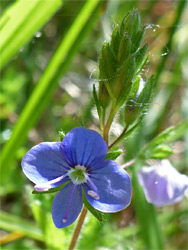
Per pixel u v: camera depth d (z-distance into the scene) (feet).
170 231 0.24
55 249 0.19
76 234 0.16
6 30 0.20
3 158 0.21
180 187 0.16
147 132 0.26
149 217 0.21
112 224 0.23
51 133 0.27
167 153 0.17
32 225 0.21
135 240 0.23
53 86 0.22
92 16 0.23
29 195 0.19
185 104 0.29
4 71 0.28
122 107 0.15
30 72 0.29
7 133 0.27
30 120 0.22
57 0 0.21
